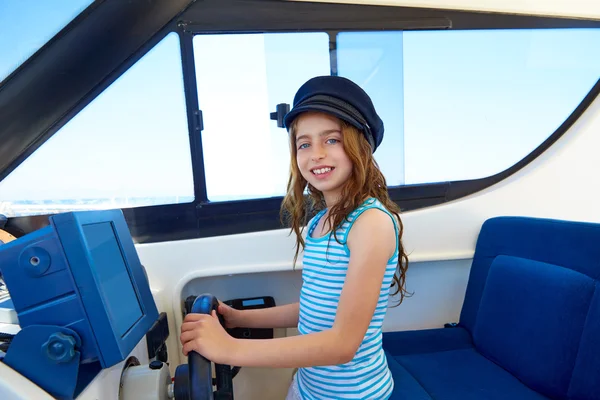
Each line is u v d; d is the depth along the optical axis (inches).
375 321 30.1
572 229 37.5
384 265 26.7
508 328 41.4
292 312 35.9
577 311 34.2
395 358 44.2
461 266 54.4
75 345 20.8
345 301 25.8
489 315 44.5
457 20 48.5
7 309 26.2
